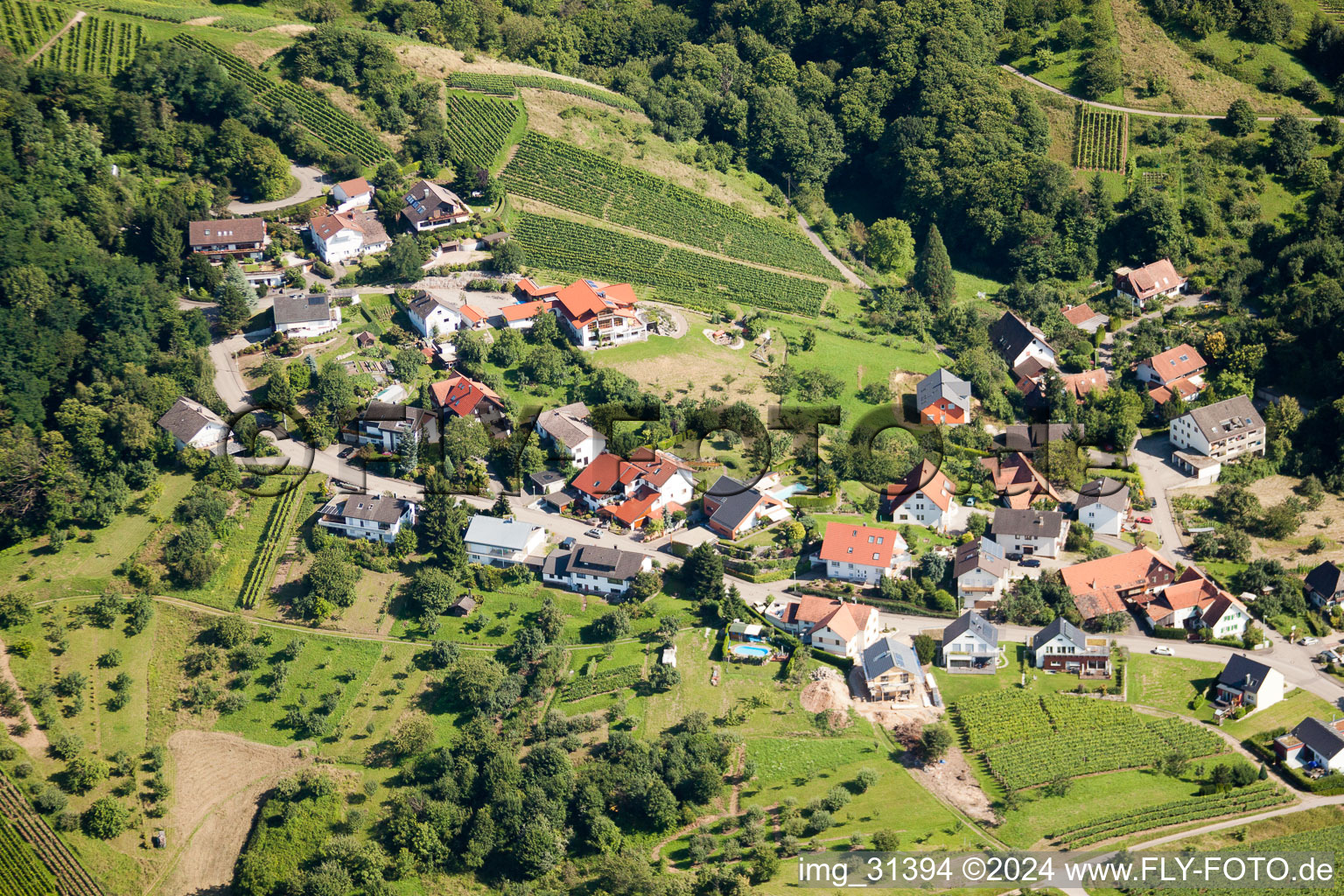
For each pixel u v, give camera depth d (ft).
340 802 570.46
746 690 615.57
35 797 558.56
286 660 630.74
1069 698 616.80
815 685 616.39
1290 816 540.11
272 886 538.06
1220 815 544.21
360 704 613.11
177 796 575.38
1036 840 533.96
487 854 547.49
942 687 625.41
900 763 581.53
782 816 553.64
